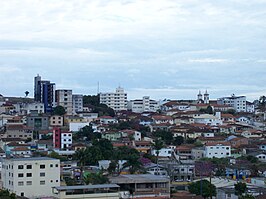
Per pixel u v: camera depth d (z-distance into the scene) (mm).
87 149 180875
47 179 136875
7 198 106125
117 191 122000
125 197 124625
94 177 137250
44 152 194375
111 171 155250
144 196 129750
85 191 118125
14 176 134125
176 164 177000
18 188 134000
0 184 145500
